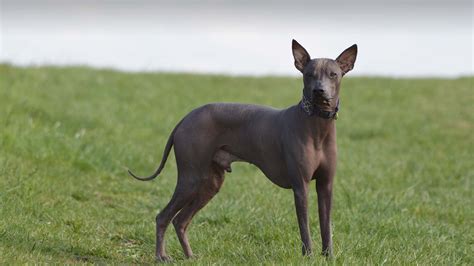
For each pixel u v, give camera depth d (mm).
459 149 44438
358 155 40875
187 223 21469
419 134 48531
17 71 52906
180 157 20828
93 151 34469
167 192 31203
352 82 66000
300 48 19531
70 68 59344
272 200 28359
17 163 29562
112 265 20703
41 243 21500
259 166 20281
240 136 20281
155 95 55000
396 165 38656
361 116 53812
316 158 19156
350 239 22594
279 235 23344
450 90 62969
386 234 24531
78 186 30094
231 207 26562
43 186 27766
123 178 33312
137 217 27016
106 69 62812
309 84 18906
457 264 21391
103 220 26109
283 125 19469
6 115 37750
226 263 19766
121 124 44594
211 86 60656
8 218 22938
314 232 23812
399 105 57562
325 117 18891
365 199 28766
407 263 19875
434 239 24266
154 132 44938
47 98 47500
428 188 34344
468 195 33125
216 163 20906
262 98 57781
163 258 21156
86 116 43906
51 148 32938
